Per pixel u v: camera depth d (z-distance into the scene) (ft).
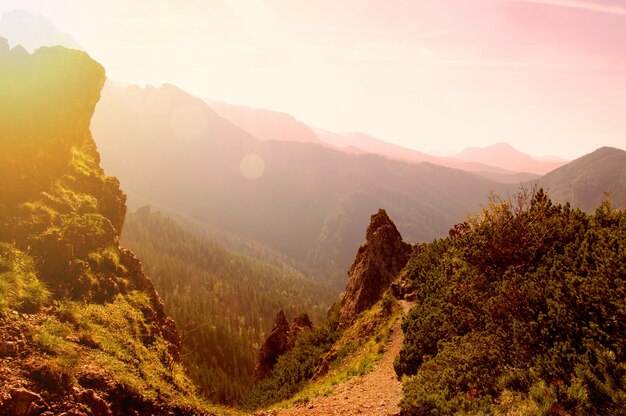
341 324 129.70
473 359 37.88
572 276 35.45
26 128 61.31
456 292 53.36
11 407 28.22
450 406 32.99
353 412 47.14
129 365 42.73
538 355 30.83
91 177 73.26
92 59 82.84
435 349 51.72
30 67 68.49
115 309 53.67
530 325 33.60
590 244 41.86
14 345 33.76
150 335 56.54
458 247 67.77
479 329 42.96
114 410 35.47
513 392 31.12
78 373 35.12
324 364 98.17
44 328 38.52
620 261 32.73
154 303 69.26
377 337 82.48
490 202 55.06
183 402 44.42
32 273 45.37
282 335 184.96
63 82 72.84
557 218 50.70
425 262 94.12
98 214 66.03
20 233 49.14
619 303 28.58
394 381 56.34
